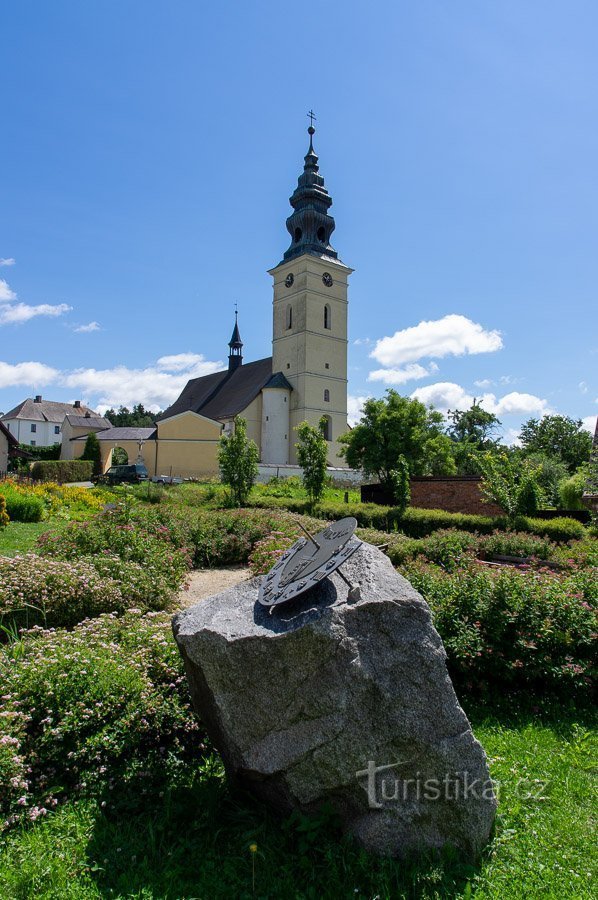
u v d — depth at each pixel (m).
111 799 3.79
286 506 21.88
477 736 4.92
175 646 5.01
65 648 4.72
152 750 4.27
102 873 3.14
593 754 4.60
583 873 3.22
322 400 58.22
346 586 3.62
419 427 36.53
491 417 59.28
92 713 4.13
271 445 56.22
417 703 3.31
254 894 3.02
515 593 6.04
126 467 44.62
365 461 36.25
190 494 26.78
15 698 4.09
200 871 3.19
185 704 4.54
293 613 3.54
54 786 3.81
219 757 4.28
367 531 11.62
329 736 3.28
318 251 59.66
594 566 8.98
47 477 43.88
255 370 63.19
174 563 9.45
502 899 3.04
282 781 3.43
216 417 58.50
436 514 17.22
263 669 3.37
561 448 54.91
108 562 8.04
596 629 5.81
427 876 3.12
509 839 3.49
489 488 17.52
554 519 15.61
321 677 3.30
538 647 5.74
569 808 3.83
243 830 3.53
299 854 3.29
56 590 6.90
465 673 5.79
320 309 58.84
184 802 3.78
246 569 12.04
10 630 6.31
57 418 86.06
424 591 6.44
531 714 5.41
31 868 3.11
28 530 16.42
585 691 5.66
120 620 5.94
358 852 3.26
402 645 3.36
